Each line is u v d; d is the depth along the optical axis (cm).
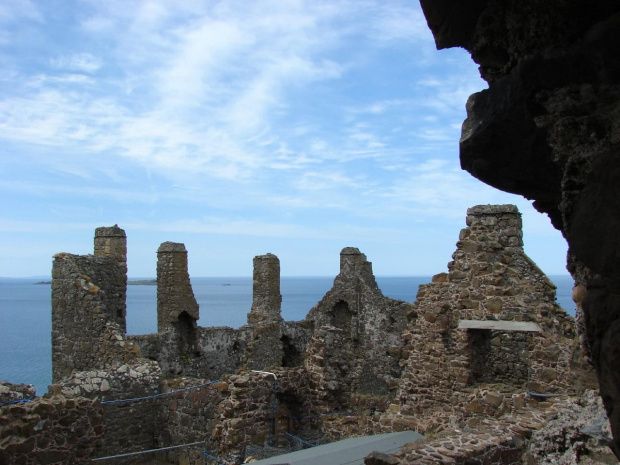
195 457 1616
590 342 381
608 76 411
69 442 1220
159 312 2802
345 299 3478
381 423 1588
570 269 454
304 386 1762
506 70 491
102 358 1947
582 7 414
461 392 1526
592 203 374
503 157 482
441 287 1609
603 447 955
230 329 3042
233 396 1527
